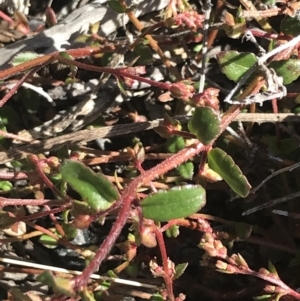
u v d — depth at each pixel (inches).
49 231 8.0
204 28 8.1
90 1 9.5
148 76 9.3
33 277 8.8
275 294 7.2
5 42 9.3
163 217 6.0
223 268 7.2
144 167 9.2
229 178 6.6
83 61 9.4
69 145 8.2
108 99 9.3
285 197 7.9
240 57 7.1
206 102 6.8
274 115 7.8
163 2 9.1
